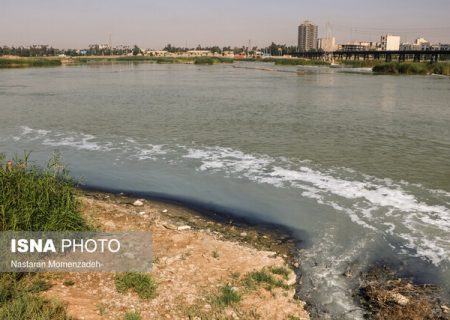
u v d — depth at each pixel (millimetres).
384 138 22484
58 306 7043
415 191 14156
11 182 10109
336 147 20422
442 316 7559
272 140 21953
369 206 12852
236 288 8055
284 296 7941
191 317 7121
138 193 14211
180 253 9367
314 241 10602
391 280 8797
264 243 10484
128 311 7156
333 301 8016
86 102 37906
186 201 13438
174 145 20938
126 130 24719
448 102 38344
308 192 14125
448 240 10609
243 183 15117
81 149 20312
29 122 27547
